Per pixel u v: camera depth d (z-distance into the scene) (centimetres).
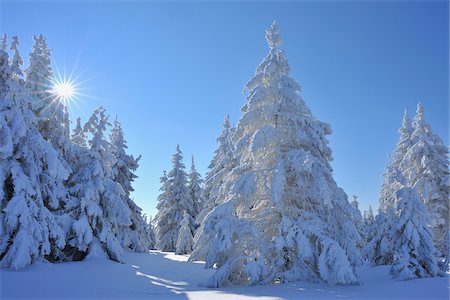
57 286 1274
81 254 2134
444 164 3050
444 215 2942
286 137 1659
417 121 3262
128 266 1978
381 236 2366
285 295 1151
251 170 1641
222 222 1479
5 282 1281
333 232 1502
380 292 1219
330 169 1606
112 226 2445
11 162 1758
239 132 1689
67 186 2319
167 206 4494
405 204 1905
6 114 1792
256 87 1669
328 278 1313
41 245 1745
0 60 1864
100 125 2420
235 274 1460
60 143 2283
